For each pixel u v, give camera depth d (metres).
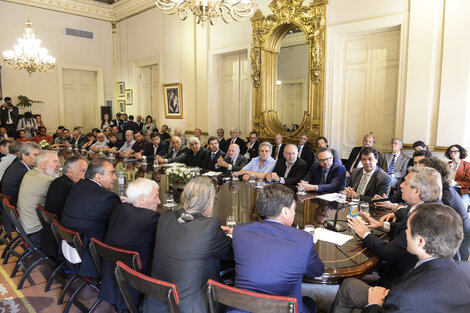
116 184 3.70
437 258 1.35
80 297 2.70
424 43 4.82
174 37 8.72
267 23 6.61
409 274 1.42
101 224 2.27
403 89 5.12
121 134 9.42
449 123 4.68
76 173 2.85
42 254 2.78
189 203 1.82
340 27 5.66
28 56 7.30
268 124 6.91
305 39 6.31
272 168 4.34
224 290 1.44
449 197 2.40
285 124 6.79
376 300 1.54
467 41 4.46
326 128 6.05
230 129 7.80
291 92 6.64
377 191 3.21
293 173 4.04
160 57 9.15
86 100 10.66
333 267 1.71
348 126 5.95
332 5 5.75
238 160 4.81
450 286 1.27
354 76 5.80
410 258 1.75
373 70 5.59
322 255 1.84
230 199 2.97
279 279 1.48
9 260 3.39
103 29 10.62
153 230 1.98
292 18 6.22
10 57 7.16
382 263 2.24
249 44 7.04
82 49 10.24
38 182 2.95
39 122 9.31
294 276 1.50
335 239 2.05
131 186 2.20
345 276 1.68
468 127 4.60
